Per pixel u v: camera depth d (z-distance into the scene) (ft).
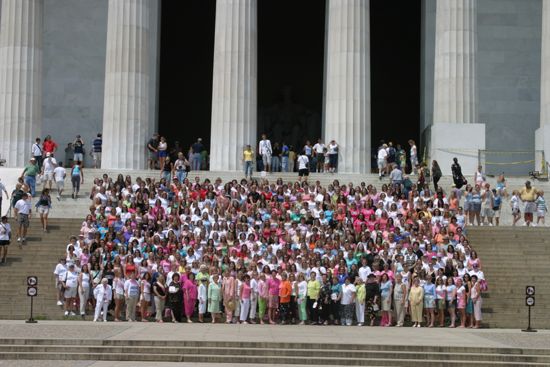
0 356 99.86
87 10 230.48
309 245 143.64
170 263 135.74
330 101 196.85
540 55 231.50
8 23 200.03
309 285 133.39
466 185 171.63
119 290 132.57
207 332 115.96
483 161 197.36
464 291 133.39
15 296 138.51
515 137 230.48
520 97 231.09
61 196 175.63
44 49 229.25
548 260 152.15
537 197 169.99
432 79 227.61
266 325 130.82
